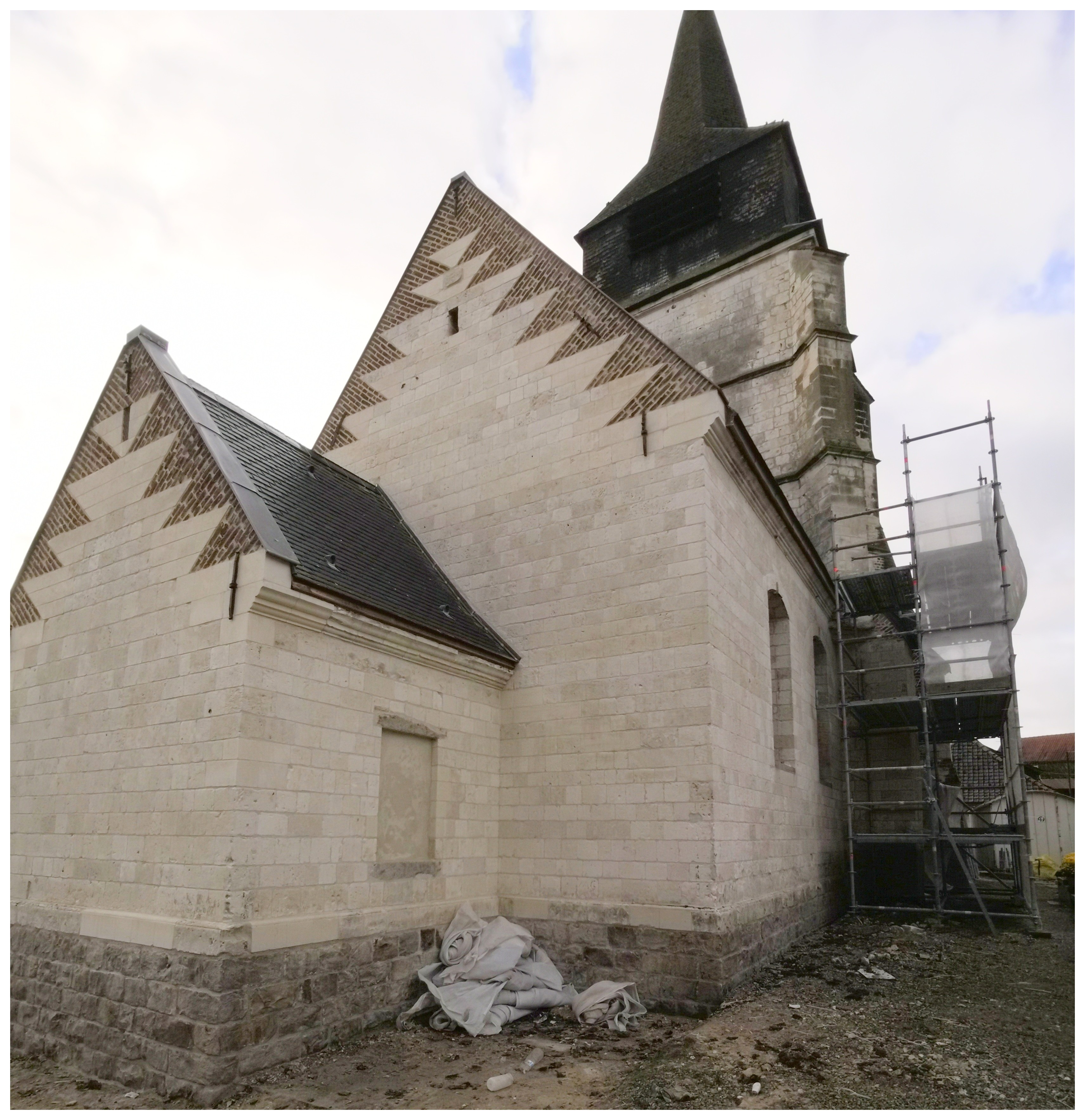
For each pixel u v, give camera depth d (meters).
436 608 10.85
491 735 11.03
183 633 8.31
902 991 9.33
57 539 10.56
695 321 22.34
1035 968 10.56
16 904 9.30
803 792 13.76
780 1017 8.25
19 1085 7.36
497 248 13.68
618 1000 8.77
